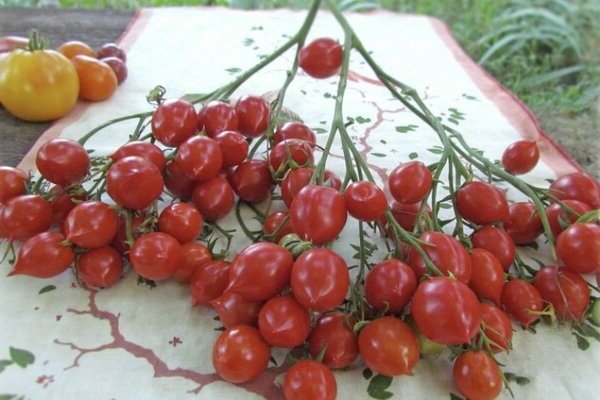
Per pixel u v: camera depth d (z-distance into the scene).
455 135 0.34
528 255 0.33
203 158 0.30
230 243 0.32
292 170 0.31
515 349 0.27
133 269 0.30
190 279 0.29
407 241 0.26
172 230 0.29
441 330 0.23
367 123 0.46
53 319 0.27
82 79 0.45
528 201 0.35
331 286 0.23
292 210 0.26
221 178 0.32
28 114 0.42
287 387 0.23
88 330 0.27
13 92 0.41
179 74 0.51
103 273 0.28
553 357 0.27
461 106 0.49
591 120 0.58
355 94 0.50
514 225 0.32
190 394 0.24
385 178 0.39
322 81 0.52
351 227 0.34
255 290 0.24
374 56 0.58
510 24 0.84
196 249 0.29
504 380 0.24
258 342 0.24
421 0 0.88
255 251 0.25
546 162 0.43
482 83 0.54
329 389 0.23
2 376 0.24
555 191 0.33
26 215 0.28
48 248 0.27
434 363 0.26
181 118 0.32
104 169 0.29
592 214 0.29
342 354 0.25
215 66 0.53
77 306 0.28
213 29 0.61
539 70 0.76
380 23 0.66
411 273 0.25
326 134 0.44
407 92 0.34
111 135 0.42
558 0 0.84
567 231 0.28
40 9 0.63
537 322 0.29
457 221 0.30
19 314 0.27
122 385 0.24
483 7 0.87
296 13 0.67
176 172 0.32
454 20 0.86
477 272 0.27
